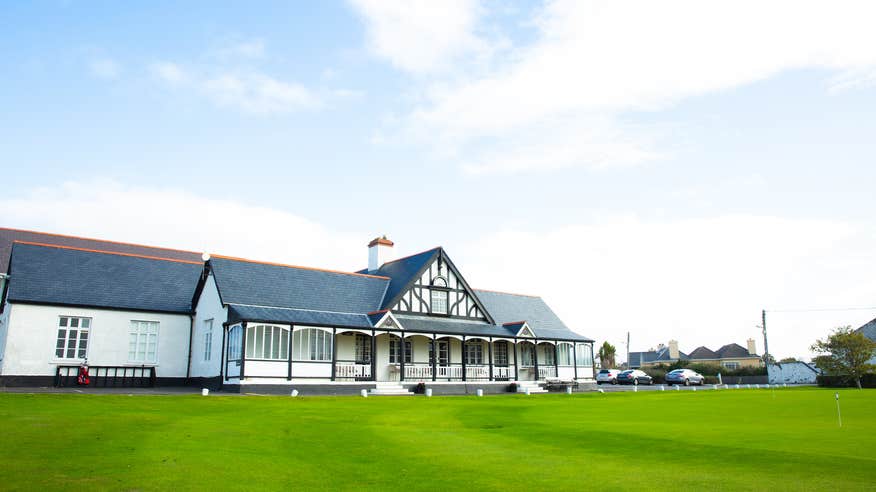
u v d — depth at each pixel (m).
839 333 43.94
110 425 12.21
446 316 32.72
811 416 17.36
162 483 7.68
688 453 10.49
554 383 34.53
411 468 9.05
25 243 25.84
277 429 12.96
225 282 26.52
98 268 27.16
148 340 27.06
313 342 26.48
